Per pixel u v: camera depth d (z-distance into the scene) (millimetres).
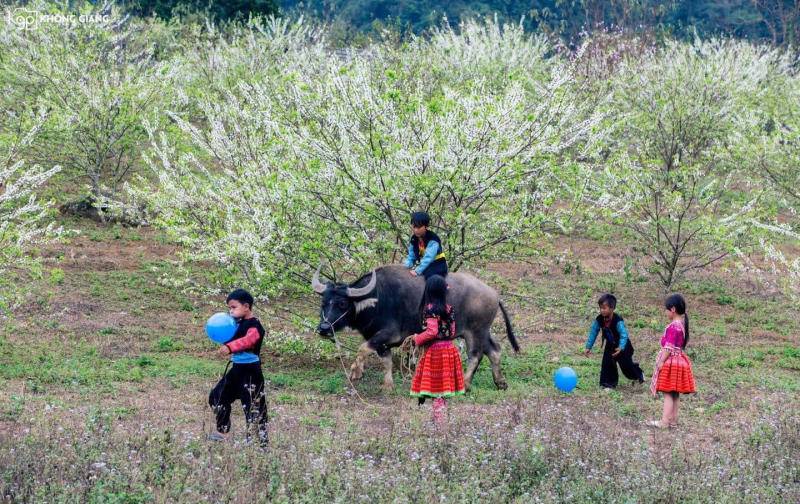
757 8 89250
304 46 47000
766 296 30766
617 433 16234
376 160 20156
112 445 12992
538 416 16547
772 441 15875
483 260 23719
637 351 24156
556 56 45625
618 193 28938
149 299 26500
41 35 33781
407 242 21219
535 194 21281
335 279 21594
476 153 20016
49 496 10828
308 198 20562
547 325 25828
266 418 14148
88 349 21406
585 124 21906
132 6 57125
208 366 20625
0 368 19078
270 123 20609
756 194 29562
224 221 21516
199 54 45938
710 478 13336
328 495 11727
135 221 30719
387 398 18938
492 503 12023
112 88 32844
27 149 31750
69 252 30172
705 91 37500
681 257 34438
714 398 20062
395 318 19672
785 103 41000
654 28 63000
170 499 11219
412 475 12461
